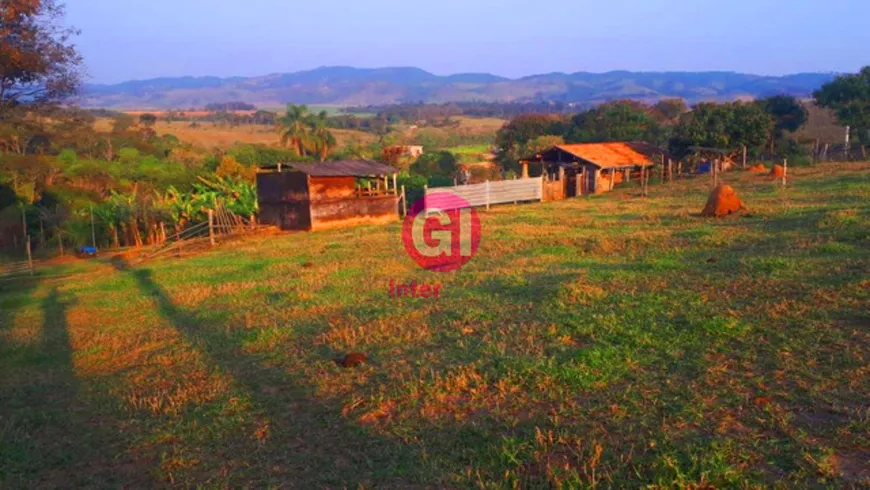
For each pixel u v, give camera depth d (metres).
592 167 36.50
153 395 7.69
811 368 6.46
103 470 5.82
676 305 9.24
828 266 10.75
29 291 16.66
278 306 12.04
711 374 6.55
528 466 5.10
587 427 5.64
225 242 24.47
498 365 7.36
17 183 35.28
